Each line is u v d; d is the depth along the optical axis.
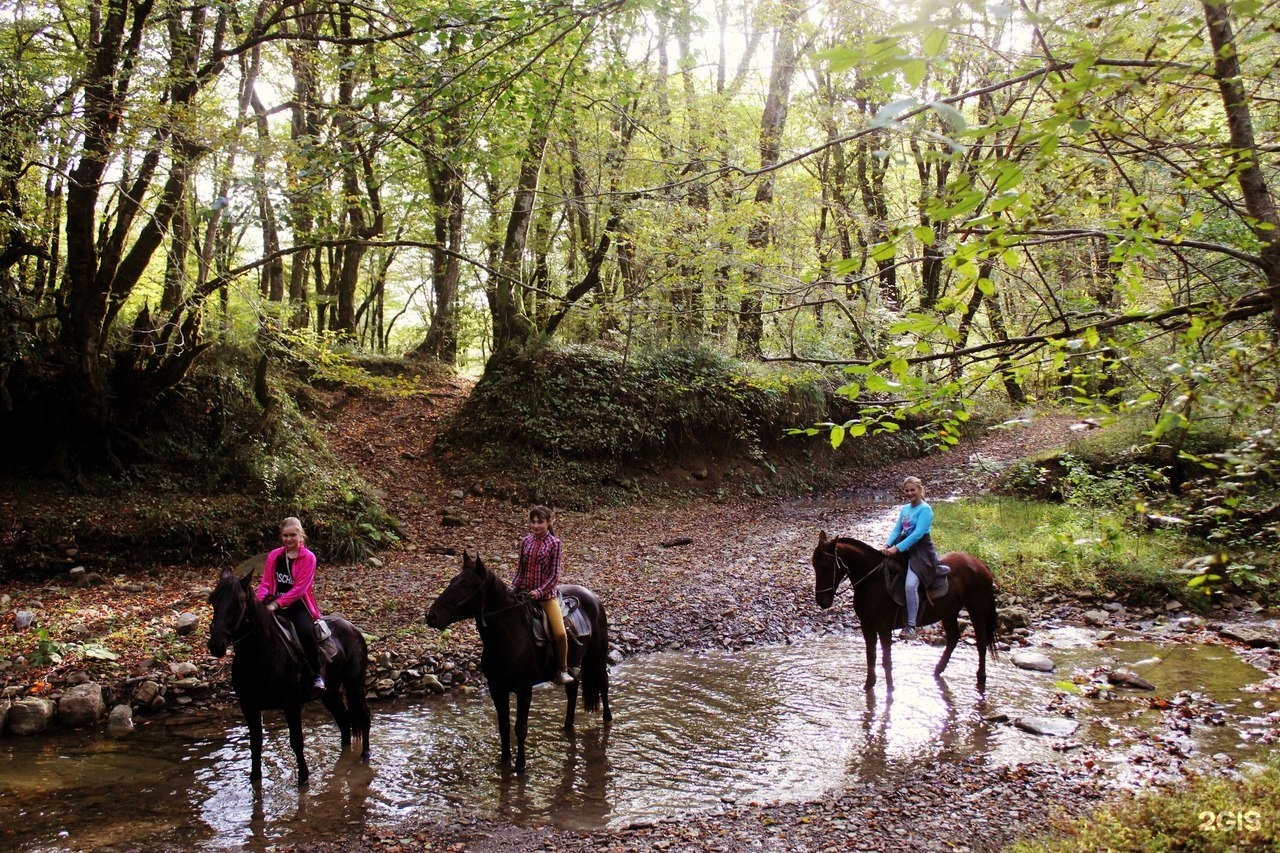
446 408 24.73
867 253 3.19
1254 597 12.85
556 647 7.59
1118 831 5.09
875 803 6.61
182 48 12.37
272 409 16.72
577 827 6.36
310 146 6.60
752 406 23.95
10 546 12.44
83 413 14.12
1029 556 14.48
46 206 15.30
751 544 17.14
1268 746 7.35
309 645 7.25
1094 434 19.94
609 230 18.25
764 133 22.33
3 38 12.56
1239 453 3.50
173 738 8.16
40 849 5.98
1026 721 8.23
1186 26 3.43
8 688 8.75
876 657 10.83
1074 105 3.05
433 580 13.75
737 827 6.27
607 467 21.34
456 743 8.11
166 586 12.59
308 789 7.04
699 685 9.77
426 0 10.18
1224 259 5.94
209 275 14.20
